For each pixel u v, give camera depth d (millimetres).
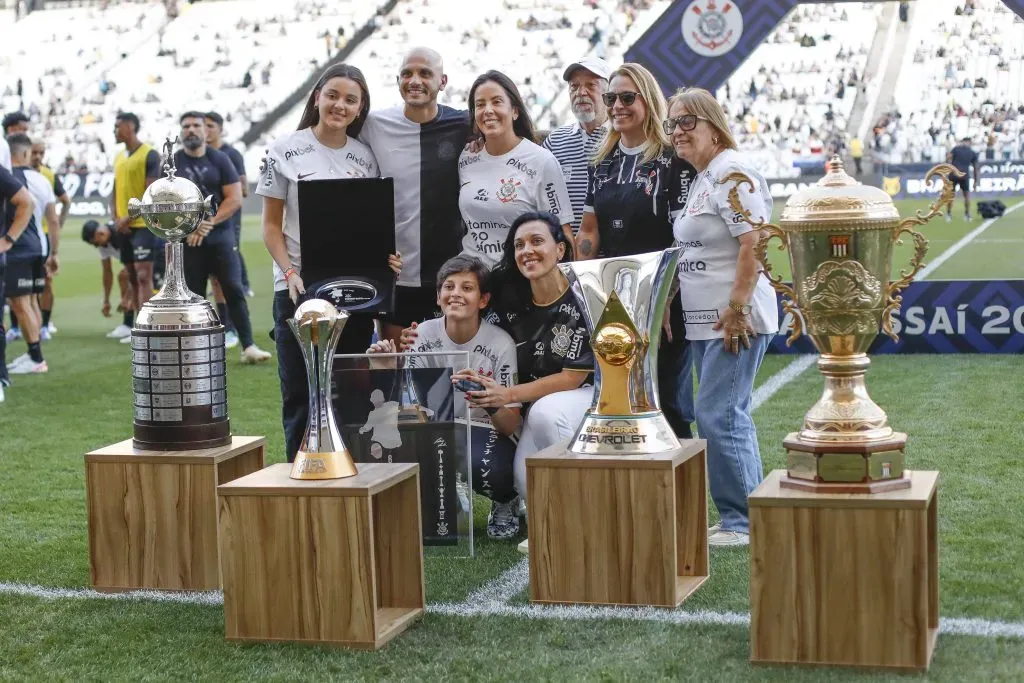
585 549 3459
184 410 3680
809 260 2963
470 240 4781
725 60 8508
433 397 4051
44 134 35938
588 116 5402
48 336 10680
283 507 3166
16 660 3129
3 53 40906
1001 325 8359
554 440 4039
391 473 3301
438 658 3066
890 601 2850
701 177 4051
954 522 4246
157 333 3654
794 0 8430
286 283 4699
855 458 2906
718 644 3100
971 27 26141
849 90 28297
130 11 42531
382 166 4805
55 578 3883
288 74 37031
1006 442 5578
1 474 5520
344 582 3148
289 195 4723
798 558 2902
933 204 2932
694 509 3707
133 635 3301
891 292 3006
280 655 3119
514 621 3348
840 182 2994
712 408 4090
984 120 23156
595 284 3482
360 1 40094
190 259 8422
